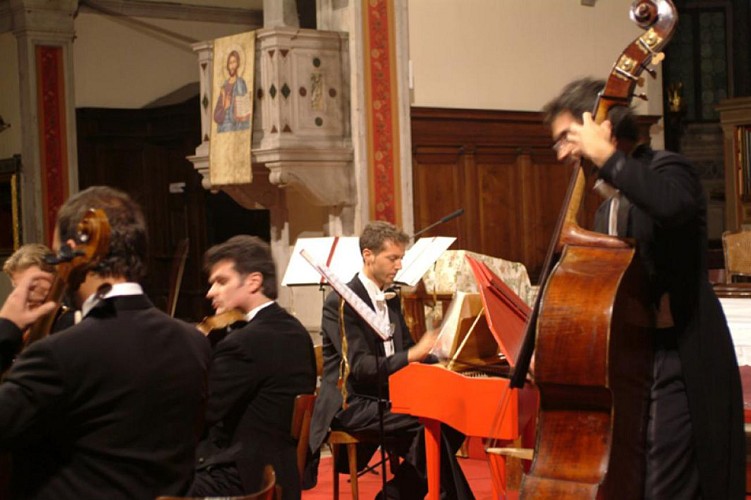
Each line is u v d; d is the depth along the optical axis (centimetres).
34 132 1188
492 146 1062
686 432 303
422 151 1016
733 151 1280
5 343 253
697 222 300
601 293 289
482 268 438
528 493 291
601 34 1136
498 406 461
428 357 534
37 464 249
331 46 896
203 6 1316
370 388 537
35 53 1186
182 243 599
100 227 253
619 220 312
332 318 533
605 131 289
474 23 1045
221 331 406
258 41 878
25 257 478
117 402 250
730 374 303
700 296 302
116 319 257
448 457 511
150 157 1312
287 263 962
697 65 1560
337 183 897
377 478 677
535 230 1094
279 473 382
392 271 537
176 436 262
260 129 878
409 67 998
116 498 249
